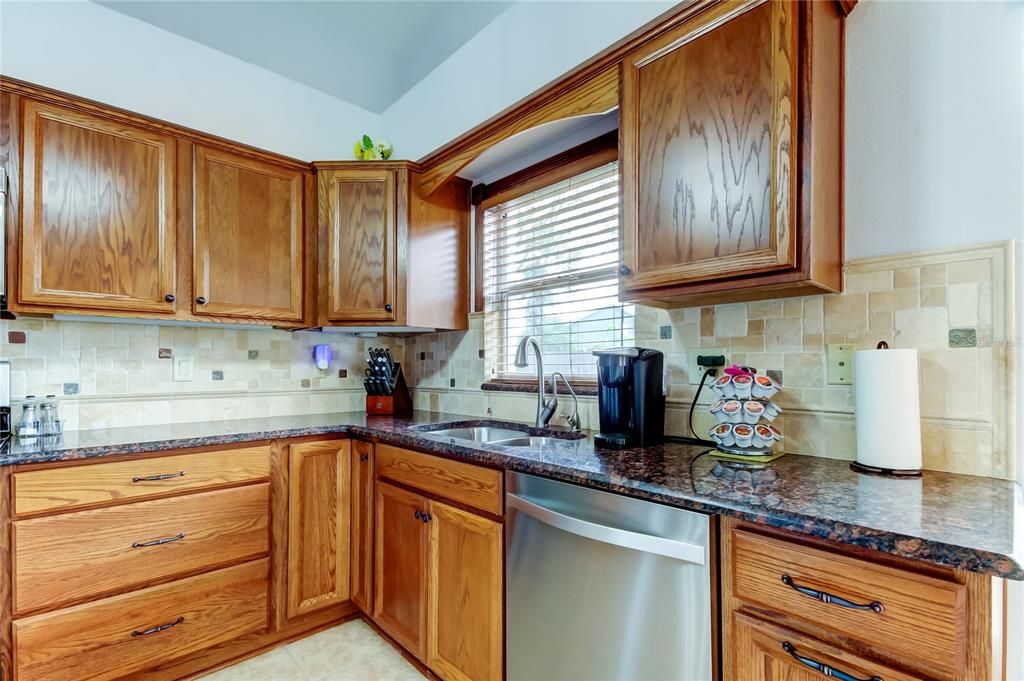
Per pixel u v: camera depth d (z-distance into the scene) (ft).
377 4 7.03
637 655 3.64
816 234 3.87
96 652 5.14
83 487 5.11
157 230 6.41
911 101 4.09
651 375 5.21
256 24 7.40
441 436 6.24
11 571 4.74
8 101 5.48
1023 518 2.72
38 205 5.59
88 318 6.44
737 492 3.32
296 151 8.75
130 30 7.18
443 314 8.14
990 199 3.74
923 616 2.43
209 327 7.70
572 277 6.94
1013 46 3.67
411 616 5.94
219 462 5.98
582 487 4.06
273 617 6.37
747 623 3.08
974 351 3.77
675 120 4.50
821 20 4.03
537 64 6.64
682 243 4.42
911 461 3.78
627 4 5.62
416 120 8.76
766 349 4.87
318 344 8.84
